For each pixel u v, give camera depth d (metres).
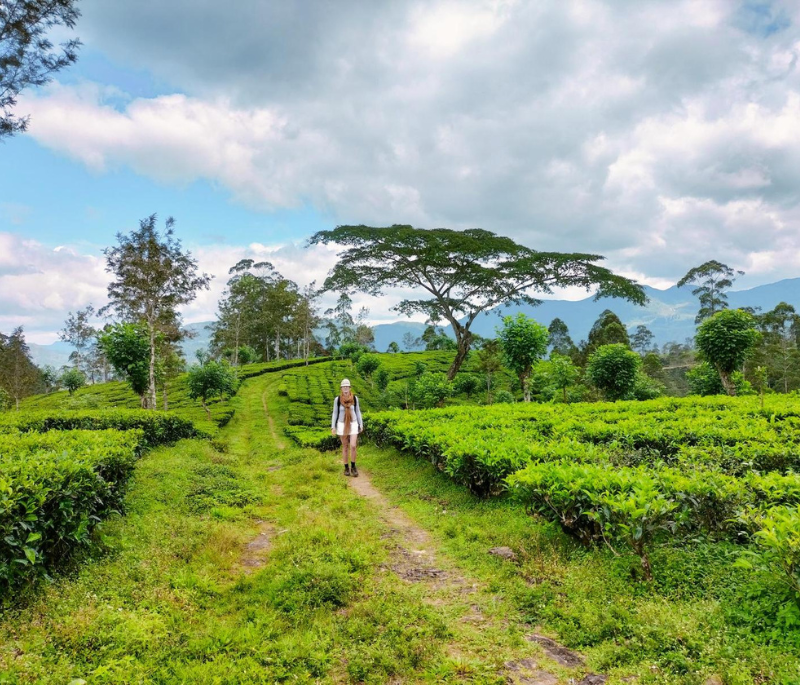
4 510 4.26
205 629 4.23
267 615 4.48
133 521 6.83
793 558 3.51
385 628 4.19
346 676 3.64
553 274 27.12
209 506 8.16
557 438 9.48
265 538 7.08
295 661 3.76
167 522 6.96
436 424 12.09
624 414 11.87
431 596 4.93
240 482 10.14
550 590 4.61
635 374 22.38
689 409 12.16
